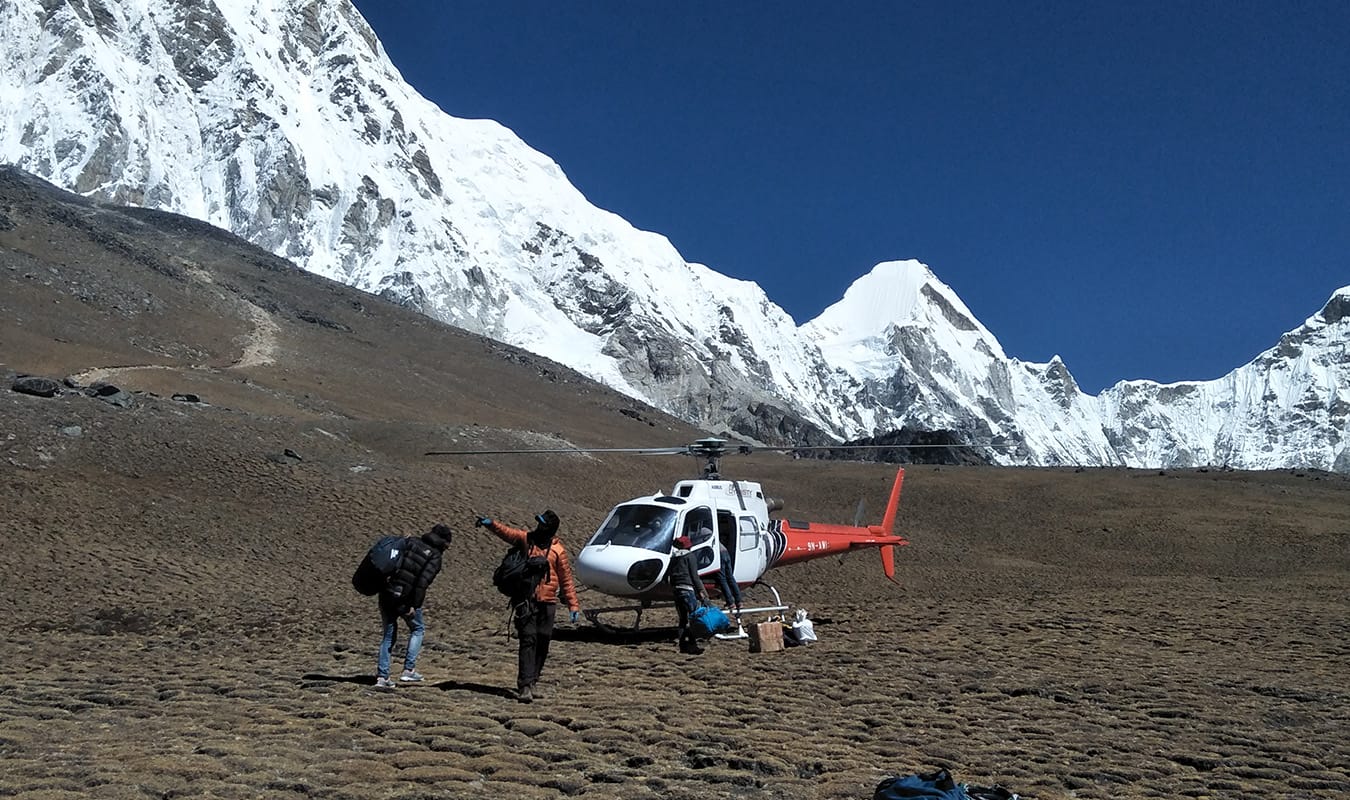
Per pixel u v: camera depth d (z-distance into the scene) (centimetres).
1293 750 1066
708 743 1023
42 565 3192
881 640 1767
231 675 1387
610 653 1623
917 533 7156
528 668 1200
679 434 15912
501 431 7381
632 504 1872
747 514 1928
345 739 992
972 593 4391
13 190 14288
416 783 845
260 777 840
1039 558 6606
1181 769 983
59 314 10381
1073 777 943
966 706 1240
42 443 4653
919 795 780
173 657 1664
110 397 5556
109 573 3203
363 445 6147
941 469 9800
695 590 1673
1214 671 1481
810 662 1534
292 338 13462
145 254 14275
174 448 5006
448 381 14325
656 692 1290
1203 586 3672
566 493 6275
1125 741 1081
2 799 757
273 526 4303
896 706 1237
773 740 1045
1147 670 1480
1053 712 1215
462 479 5700
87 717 1085
